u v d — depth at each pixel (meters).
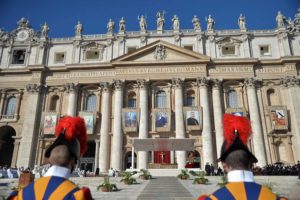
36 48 52.28
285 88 46.44
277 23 50.59
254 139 43.34
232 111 44.91
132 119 44.88
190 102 47.12
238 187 2.96
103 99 47.44
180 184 22.94
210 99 46.66
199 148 43.66
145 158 42.53
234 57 48.53
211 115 45.72
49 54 51.94
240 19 50.84
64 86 49.41
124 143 44.91
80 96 49.09
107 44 50.94
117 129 44.84
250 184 3.01
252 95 45.88
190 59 47.56
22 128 47.88
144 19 51.97
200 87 46.25
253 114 44.69
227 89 47.59
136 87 47.97
